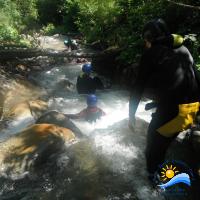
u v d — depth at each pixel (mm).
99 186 3734
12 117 5742
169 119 3129
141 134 4664
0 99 6379
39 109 6133
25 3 21531
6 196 3711
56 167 4137
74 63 10766
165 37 3137
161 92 3137
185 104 3109
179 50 3148
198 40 6770
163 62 3078
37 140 4383
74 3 20172
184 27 7492
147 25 3176
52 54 9234
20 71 8922
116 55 8898
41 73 9383
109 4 10977
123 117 6066
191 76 3152
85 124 5516
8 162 4137
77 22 13859
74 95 7566
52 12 26438
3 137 5164
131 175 3879
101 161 4184
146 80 3145
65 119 5180
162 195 3498
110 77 8922
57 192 3699
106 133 4789
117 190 3639
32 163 4117
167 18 7969
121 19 10531
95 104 5543
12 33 12531
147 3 8969
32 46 11945
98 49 11758
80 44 13508
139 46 7992
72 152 4402
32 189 3787
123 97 7387
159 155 3322
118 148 4406
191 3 7727
